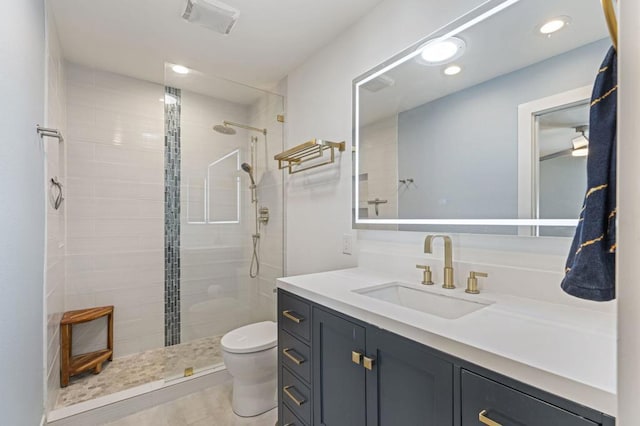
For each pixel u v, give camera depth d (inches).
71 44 83.0
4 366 39.0
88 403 70.6
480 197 48.1
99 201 97.9
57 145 77.8
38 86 56.6
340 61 76.7
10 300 41.3
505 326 32.4
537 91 42.2
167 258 107.8
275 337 76.0
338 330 43.6
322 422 46.7
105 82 99.1
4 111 39.1
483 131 47.9
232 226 107.7
